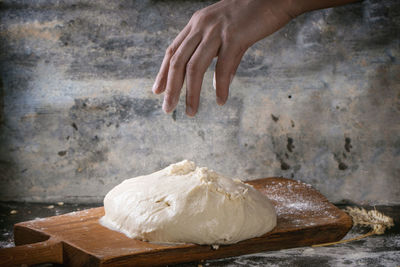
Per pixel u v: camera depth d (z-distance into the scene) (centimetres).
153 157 176
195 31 118
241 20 119
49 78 171
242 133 175
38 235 128
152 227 121
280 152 176
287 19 127
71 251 118
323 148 175
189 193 126
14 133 174
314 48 170
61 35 169
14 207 172
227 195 126
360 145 174
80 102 173
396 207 173
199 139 175
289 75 172
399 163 174
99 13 169
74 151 175
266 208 131
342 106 173
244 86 173
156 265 118
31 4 168
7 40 169
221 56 117
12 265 113
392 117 172
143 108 173
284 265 120
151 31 170
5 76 171
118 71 171
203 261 122
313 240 132
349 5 167
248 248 126
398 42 168
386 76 170
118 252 115
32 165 176
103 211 143
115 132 175
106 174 177
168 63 121
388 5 166
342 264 120
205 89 172
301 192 159
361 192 176
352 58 170
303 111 174
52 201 177
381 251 129
